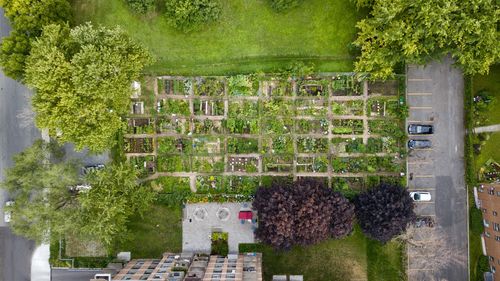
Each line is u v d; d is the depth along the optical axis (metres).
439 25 55.59
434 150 66.88
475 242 66.75
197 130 66.88
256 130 66.81
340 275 66.75
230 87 66.50
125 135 66.88
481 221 66.12
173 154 67.12
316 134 66.88
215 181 67.12
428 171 66.88
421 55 61.09
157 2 66.06
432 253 66.88
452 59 66.62
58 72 54.78
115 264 66.75
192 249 67.56
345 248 66.88
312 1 66.38
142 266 63.66
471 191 66.81
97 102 56.19
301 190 59.41
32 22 58.88
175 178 67.12
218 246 67.19
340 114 66.81
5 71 60.09
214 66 66.81
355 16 66.12
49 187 59.09
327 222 58.62
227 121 66.56
